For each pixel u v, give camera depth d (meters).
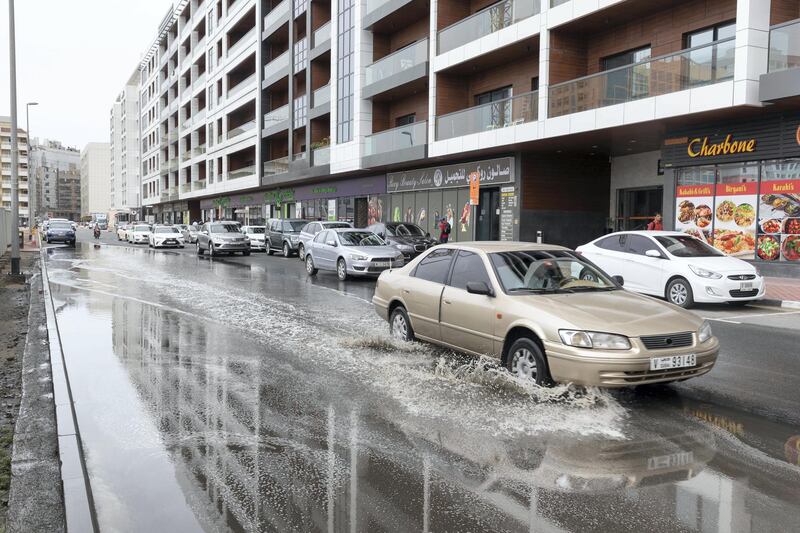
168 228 39.31
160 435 4.88
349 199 35.91
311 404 5.67
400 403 5.68
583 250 14.59
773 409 5.61
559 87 19.77
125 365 7.26
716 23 17.16
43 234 54.62
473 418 5.25
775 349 8.42
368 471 4.18
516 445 4.64
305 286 16.17
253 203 51.59
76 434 4.68
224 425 5.11
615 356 5.34
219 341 8.67
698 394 6.08
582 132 18.84
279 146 45.44
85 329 9.65
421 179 28.95
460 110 24.75
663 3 18.02
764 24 14.76
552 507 3.65
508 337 6.20
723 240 17.14
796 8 15.37
